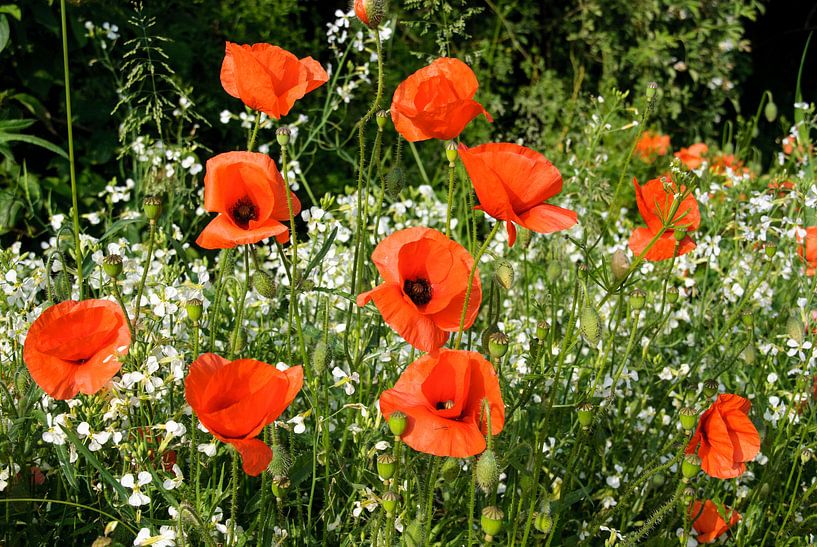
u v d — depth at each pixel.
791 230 3.32
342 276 3.39
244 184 2.00
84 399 2.28
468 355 1.83
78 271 2.24
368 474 2.46
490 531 1.78
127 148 3.92
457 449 1.79
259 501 2.31
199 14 5.67
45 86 4.89
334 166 5.80
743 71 8.50
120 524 2.18
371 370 2.75
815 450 2.96
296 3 6.31
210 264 4.38
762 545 2.70
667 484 2.78
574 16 7.71
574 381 2.90
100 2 4.89
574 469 2.70
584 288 2.16
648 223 2.45
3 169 4.77
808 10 9.65
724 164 5.26
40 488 2.37
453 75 2.07
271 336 2.87
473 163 1.83
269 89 2.11
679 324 3.81
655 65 7.60
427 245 1.85
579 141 6.64
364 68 3.92
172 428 2.04
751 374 3.25
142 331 2.21
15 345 2.45
